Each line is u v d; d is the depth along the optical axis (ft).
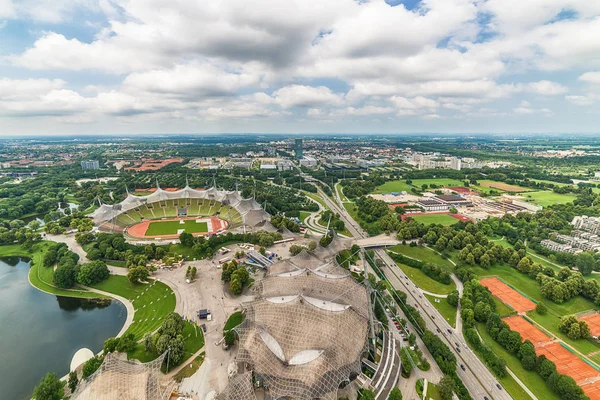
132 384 424.46
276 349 506.48
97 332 631.15
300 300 566.36
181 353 540.11
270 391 444.14
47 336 620.08
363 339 540.93
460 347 597.93
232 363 540.93
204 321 646.74
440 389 484.33
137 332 617.21
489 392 499.51
